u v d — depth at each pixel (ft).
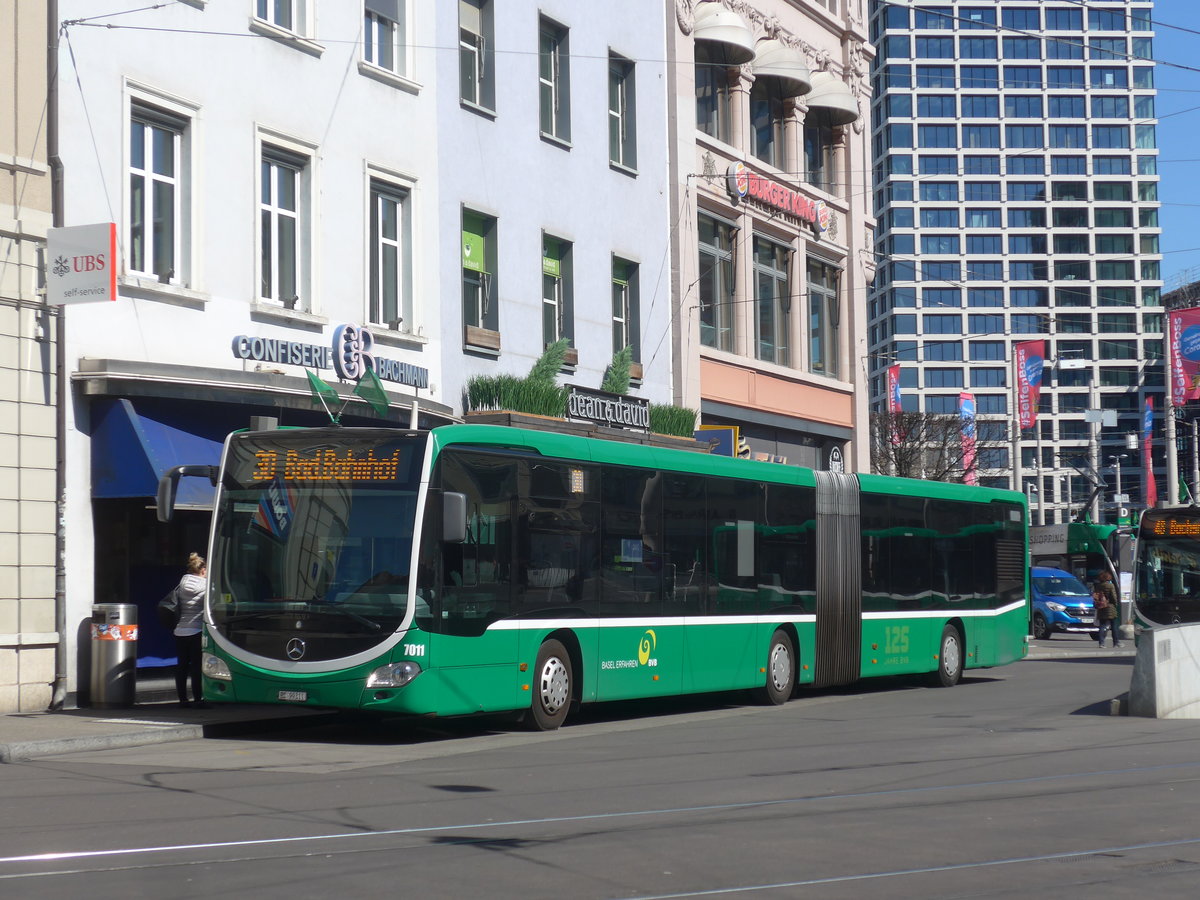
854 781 39.01
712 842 29.30
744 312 114.32
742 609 66.18
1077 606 152.35
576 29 96.94
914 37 445.78
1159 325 446.19
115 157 62.44
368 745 49.26
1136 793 36.96
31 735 47.98
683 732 54.39
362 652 48.57
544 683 54.54
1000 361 441.68
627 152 102.89
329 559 49.85
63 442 59.16
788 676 69.87
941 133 444.96
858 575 75.05
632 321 102.58
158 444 60.95
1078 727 55.52
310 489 50.67
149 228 64.90
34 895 23.89
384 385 76.23
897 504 79.00
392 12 79.97
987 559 86.94
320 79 74.28
